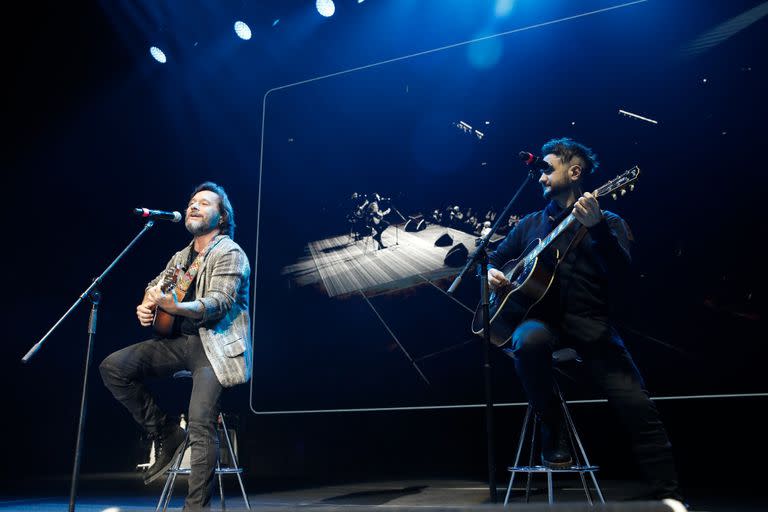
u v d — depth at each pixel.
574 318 2.61
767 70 3.78
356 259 4.88
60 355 6.00
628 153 4.07
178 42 5.52
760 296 3.62
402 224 4.76
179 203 5.96
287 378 4.90
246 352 2.78
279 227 5.19
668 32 4.10
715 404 3.85
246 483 4.40
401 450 4.74
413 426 4.74
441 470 4.59
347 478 4.54
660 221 3.91
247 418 5.09
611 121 4.16
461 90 4.72
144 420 2.82
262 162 5.35
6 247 6.13
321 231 5.05
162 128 6.03
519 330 2.54
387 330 4.67
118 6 5.24
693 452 3.86
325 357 4.82
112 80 5.89
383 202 4.86
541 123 4.39
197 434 2.57
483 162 4.55
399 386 4.55
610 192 2.59
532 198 4.35
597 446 4.10
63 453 5.80
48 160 6.18
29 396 5.97
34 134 6.10
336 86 5.22
